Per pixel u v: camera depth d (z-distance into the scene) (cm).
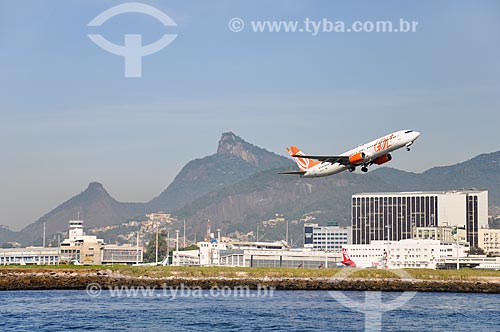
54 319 17462
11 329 15888
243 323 17162
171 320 17500
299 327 16700
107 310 19425
